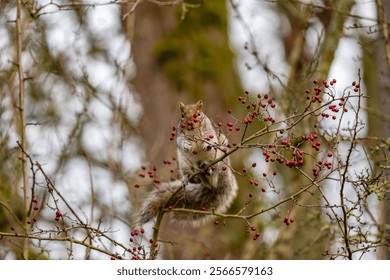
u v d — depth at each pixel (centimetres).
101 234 698
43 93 1121
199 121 823
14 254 966
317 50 1004
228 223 1170
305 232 1085
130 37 1084
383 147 789
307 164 1044
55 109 1119
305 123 913
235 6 1030
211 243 1176
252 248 1057
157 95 1292
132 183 1050
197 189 884
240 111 1300
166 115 1274
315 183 653
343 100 663
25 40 1045
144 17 1338
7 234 673
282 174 1121
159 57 1316
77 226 695
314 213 970
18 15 864
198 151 848
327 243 911
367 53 1015
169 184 877
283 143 666
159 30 1333
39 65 1080
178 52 1314
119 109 1068
